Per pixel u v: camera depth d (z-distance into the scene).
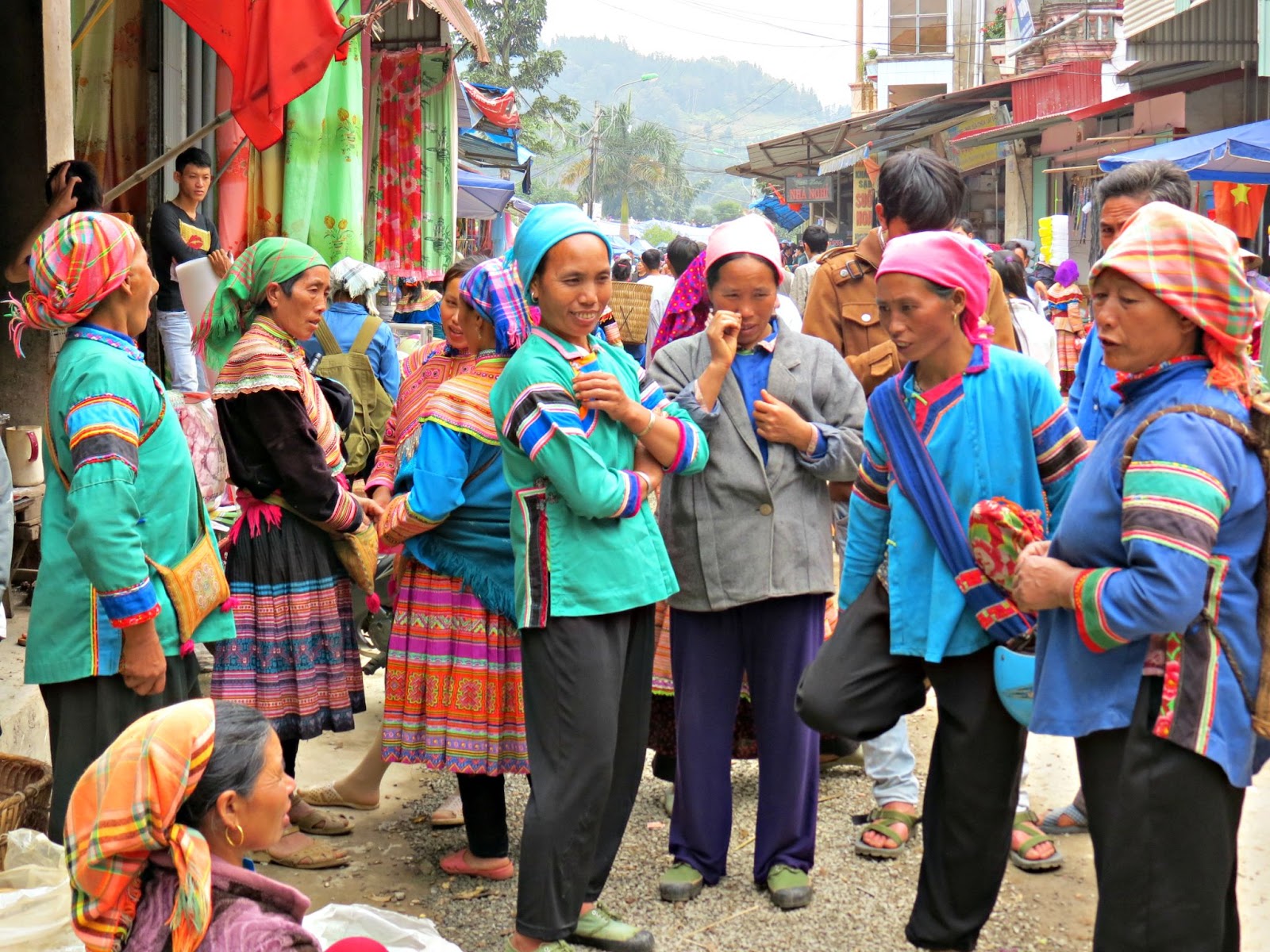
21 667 5.00
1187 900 2.58
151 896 2.23
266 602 4.04
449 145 11.00
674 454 3.42
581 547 3.29
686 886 3.85
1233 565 2.51
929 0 35.50
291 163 7.83
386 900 3.87
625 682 3.47
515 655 3.88
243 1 5.96
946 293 3.04
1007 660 3.03
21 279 6.05
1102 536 2.62
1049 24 25.05
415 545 3.86
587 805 3.30
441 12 8.76
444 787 4.79
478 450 3.79
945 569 3.12
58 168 5.92
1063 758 5.00
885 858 4.13
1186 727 2.50
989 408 3.12
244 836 2.30
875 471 3.32
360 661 4.29
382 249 10.59
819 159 35.28
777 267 3.79
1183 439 2.48
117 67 7.84
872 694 3.29
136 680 3.21
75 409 3.13
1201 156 12.05
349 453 5.39
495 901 3.87
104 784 2.18
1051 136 22.23
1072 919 3.73
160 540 3.29
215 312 4.02
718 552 3.77
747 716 4.47
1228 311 2.50
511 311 3.75
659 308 7.94
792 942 3.61
